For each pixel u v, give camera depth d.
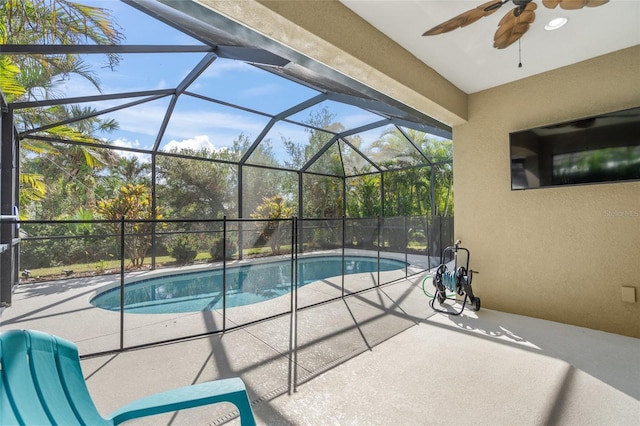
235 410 2.09
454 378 2.50
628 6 2.59
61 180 6.51
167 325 3.74
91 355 2.88
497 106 4.24
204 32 3.59
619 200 3.36
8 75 3.95
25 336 1.15
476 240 4.45
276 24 2.29
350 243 10.14
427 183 10.18
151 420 1.98
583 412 2.06
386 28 2.95
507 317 3.97
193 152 8.27
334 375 2.55
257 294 6.46
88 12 3.34
